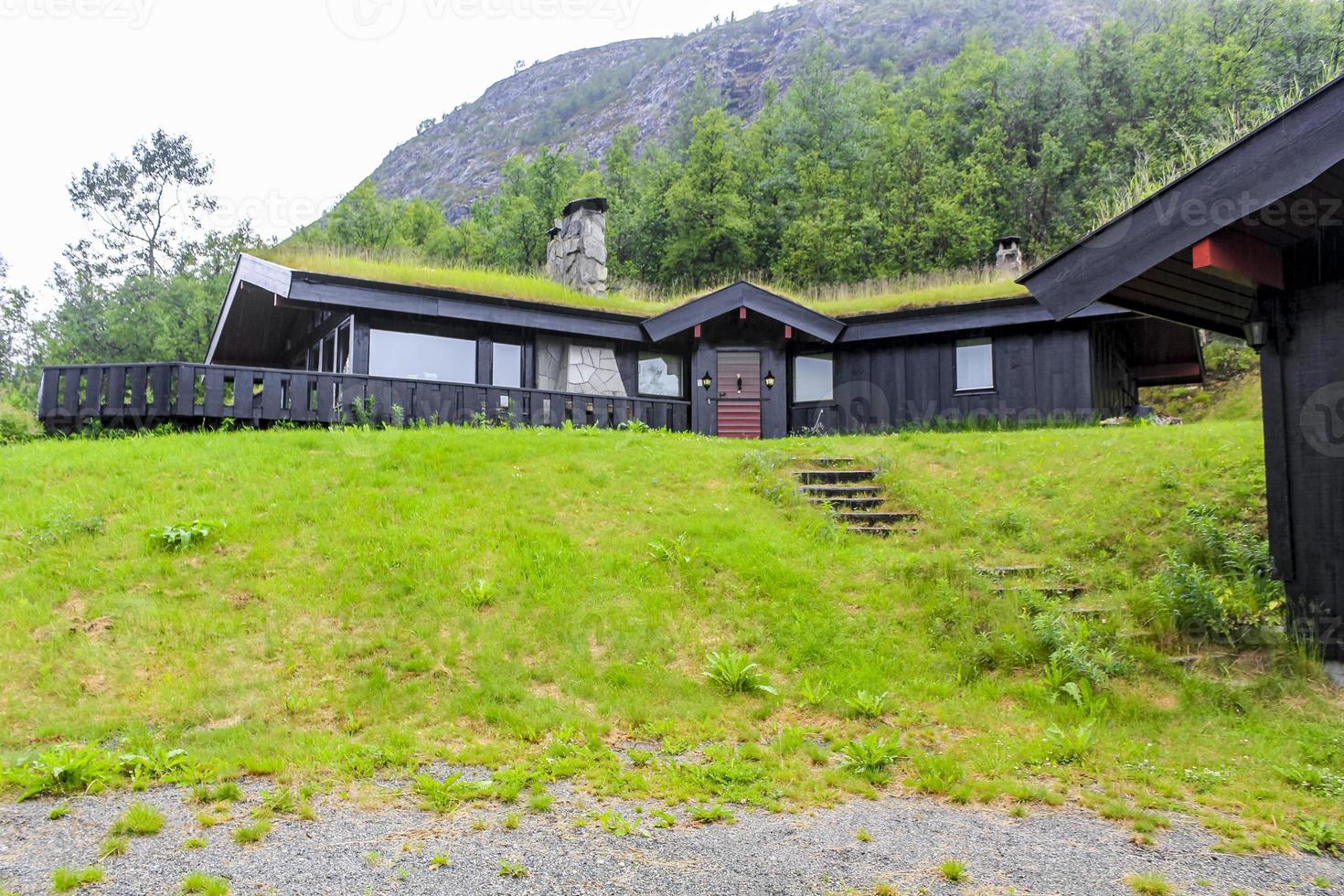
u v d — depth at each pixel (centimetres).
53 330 3434
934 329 1659
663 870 340
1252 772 471
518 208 4000
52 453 1016
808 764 485
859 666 636
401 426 1308
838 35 12675
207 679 574
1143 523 833
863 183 3772
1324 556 623
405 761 473
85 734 505
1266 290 661
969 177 3484
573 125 14850
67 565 720
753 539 838
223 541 774
